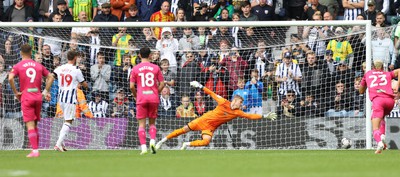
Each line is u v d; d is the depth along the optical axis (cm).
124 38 4516
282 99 4334
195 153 3538
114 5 5078
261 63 4416
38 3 5222
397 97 4219
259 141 4159
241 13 4934
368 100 4053
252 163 2659
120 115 4359
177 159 2938
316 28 4475
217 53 4456
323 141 4144
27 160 2914
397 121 4078
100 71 4422
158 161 2794
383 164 2620
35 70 3166
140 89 3322
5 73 4319
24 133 4194
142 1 5078
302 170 2314
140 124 3362
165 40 4503
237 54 4444
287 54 4381
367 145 4056
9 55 4397
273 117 3738
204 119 3744
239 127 4169
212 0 5103
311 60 4359
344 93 4316
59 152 3750
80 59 4478
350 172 2239
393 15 5034
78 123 4216
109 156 3247
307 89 4347
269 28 4522
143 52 3344
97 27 4234
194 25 4138
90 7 5134
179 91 4369
